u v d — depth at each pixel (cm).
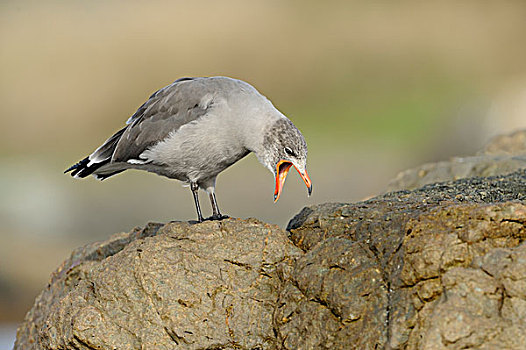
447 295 571
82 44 3362
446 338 553
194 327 684
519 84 3075
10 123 3061
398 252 623
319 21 3650
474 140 2578
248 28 3544
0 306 1526
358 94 3212
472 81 3259
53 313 728
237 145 844
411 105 3008
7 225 1952
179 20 3516
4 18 3475
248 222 744
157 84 3269
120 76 3272
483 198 760
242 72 3388
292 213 2009
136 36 3431
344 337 619
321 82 3334
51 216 2022
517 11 3769
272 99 3294
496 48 3519
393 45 3550
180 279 697
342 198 2147
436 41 3603
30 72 3228
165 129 843
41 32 3384
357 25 3694
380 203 753
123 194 2155
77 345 697
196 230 741
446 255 591
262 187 2123
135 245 739
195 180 878
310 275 663
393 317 593
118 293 700
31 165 2636
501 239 597
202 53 3397
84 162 909
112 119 3131
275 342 682
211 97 836
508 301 560
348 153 2527
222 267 710
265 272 710
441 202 708
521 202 616
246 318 691
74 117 3119
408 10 3756
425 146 2584
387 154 2520
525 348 542
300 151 816
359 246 661
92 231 1934
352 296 629
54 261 1725
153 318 687
